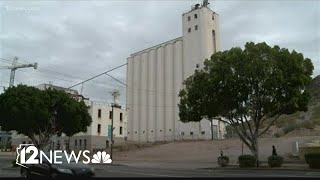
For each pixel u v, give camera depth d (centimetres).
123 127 8300
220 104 3284
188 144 6394
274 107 3256
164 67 8812
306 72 3212
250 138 3369
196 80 3388
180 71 8438
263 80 3108
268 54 3145
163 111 8588
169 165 3891
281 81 3034
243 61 3131
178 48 8544
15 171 2816
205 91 3272
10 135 10094
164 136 8388
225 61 3191
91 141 7412
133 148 6794
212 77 3228
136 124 9044
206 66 3394
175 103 8419
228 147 5619
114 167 3488
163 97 8675
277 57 3130
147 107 8925
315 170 2759
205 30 8056
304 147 3812
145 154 5869
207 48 8000
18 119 4372
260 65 3061
